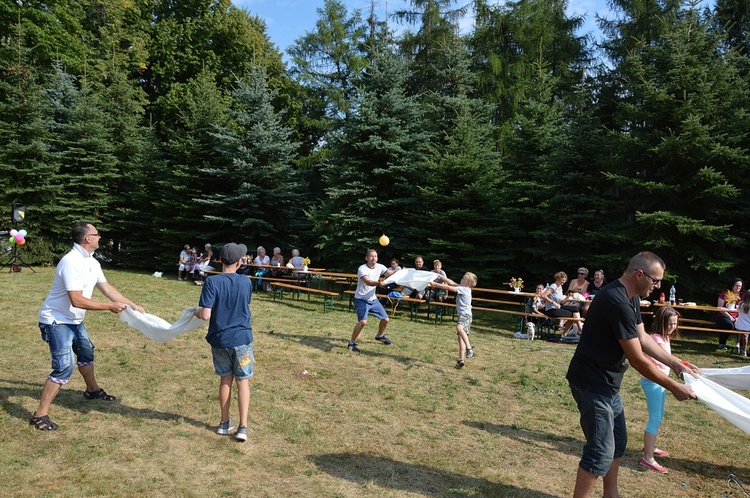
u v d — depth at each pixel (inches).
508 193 683.4
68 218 841.5
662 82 560.7
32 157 804.0
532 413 244.2
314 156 1039.6
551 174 638.5
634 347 131.3
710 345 459.5
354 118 714.8
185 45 1125.7
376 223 681.0
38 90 823.1
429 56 984.3
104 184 895.7
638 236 551.8
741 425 140.3
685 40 549.3
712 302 537.0
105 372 265.4
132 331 361.7
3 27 928.9
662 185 517.3
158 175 903.1
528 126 701.3
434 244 647.1
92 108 879.1
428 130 759.7
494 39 912.3
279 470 170.7
